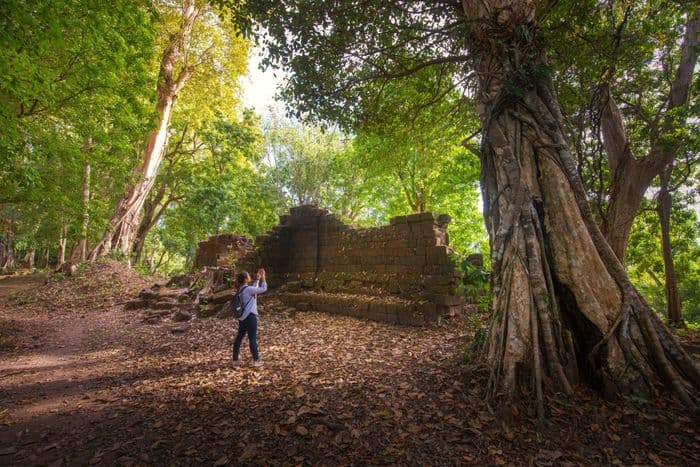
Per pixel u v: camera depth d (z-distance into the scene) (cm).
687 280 1588
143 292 1334
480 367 426
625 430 318
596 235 422
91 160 904
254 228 2633
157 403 436
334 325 897
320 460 297
